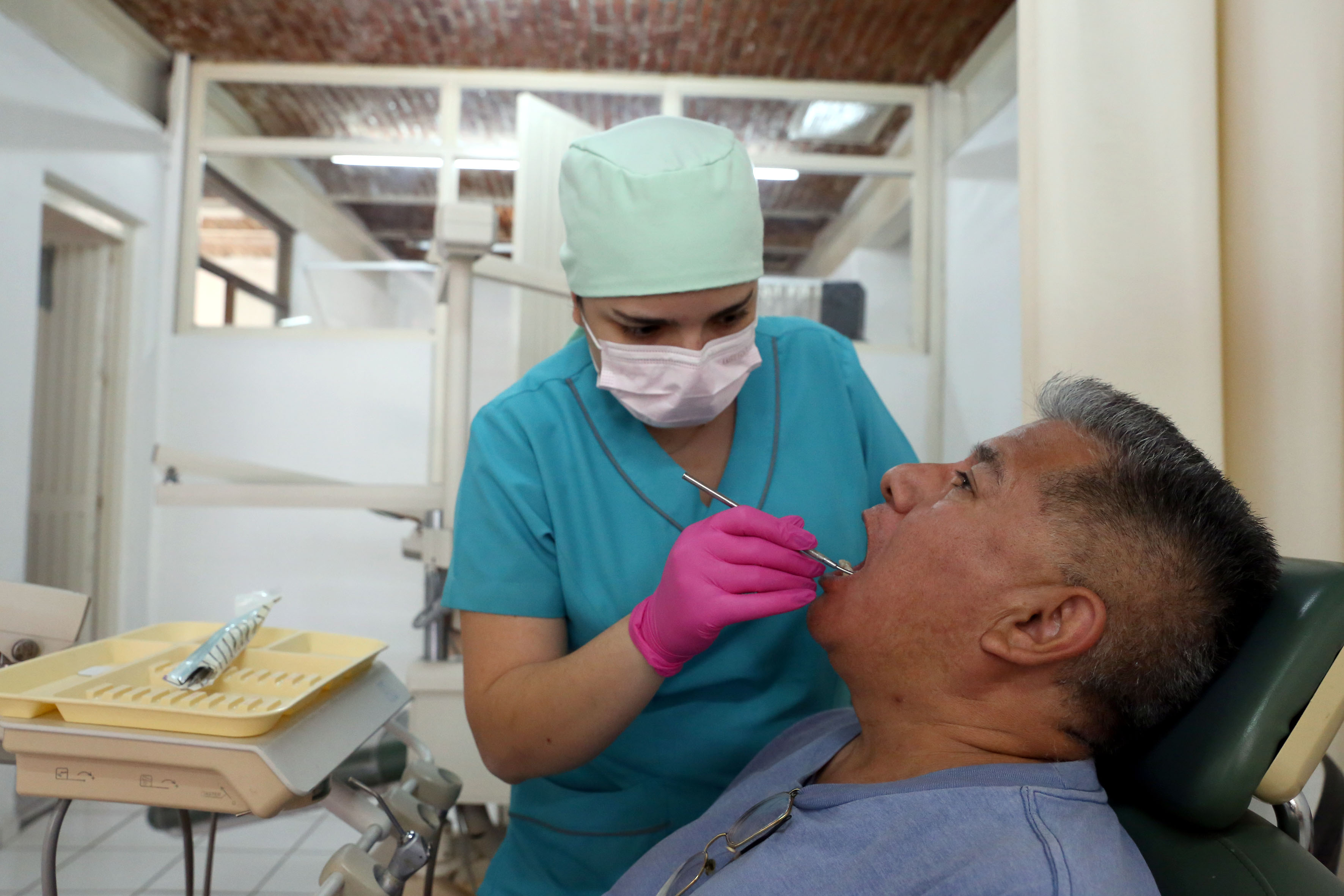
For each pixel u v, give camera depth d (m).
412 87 4.28
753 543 0.76
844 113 4.42
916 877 0.66
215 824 1.09
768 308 4.39
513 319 3.60
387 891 0.80
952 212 4.27
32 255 3.02
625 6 3.66
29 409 2.97
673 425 0.95
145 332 3.86
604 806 0.99
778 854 0.73
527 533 0.95
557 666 0.82
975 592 0.74
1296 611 0.68
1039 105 1.47
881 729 0.81
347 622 3.97
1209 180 1.29
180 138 4.09
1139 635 0.70
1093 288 1.37
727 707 0.97
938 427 4.33
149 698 0.78
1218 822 0.65
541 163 3.65
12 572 2.88
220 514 3.98
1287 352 1.24
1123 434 0.75
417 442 4.06
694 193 0.82
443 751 1.98
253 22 3.82
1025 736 0.75
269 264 4.23
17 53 2.95
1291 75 1.24
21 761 0.74
